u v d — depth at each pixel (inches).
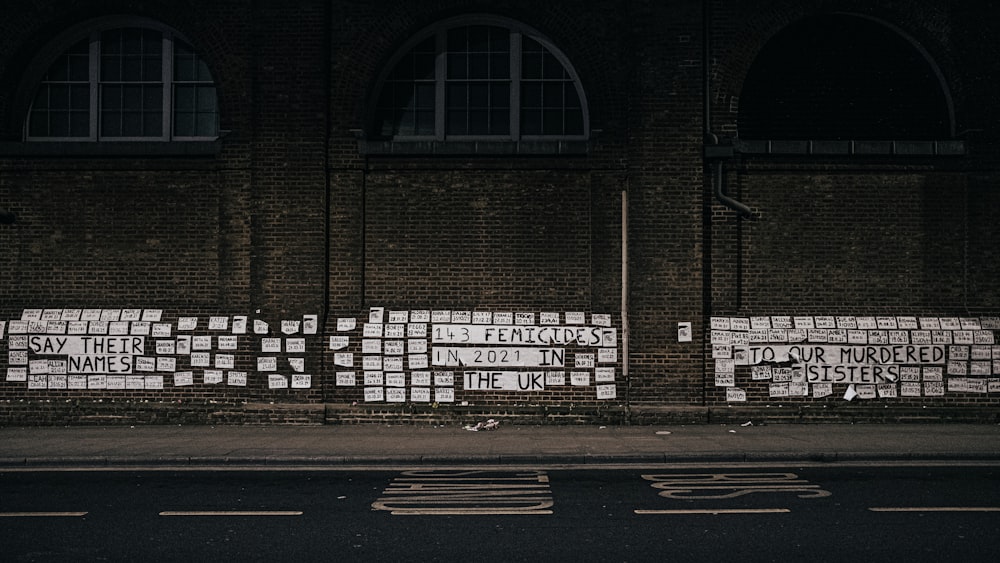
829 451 478.0
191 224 622.8
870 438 526.9
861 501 363.9
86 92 642.2
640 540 301.4
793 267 617.0
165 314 617.3
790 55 635.5
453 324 611.5
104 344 615.8
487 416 603.5
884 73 635.5
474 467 455.2
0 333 617.9
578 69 616.1
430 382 609.0
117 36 642.8
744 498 371.6
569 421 601.9
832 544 294.8
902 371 608.7
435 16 619.8
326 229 615.8
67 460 466.9
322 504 362.0
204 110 641.6
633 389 605.0
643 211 607.2
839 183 618.8
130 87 642.2
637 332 605.3
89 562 276.4
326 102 616.1
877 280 617.3
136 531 315.3
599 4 615.2
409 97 638.5
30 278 624.7
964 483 404.5
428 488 397.4
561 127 636.1
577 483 408.5
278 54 615.5
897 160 617.3
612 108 612.1
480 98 638.5
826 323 610.2
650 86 609.0
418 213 619.5
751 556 281.1
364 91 617.6
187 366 613.6
